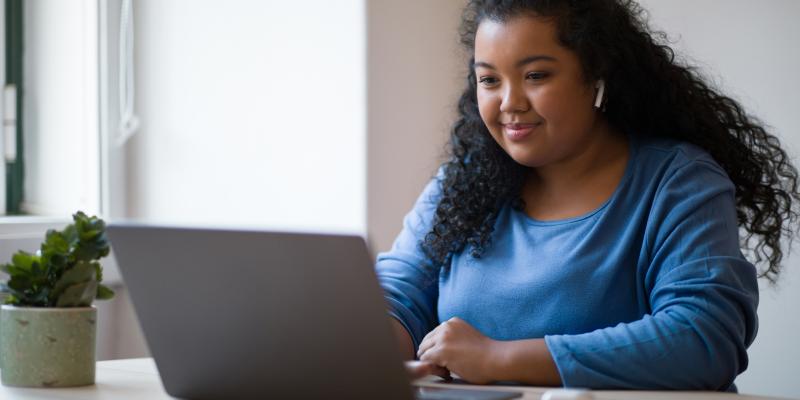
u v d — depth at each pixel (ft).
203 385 3.65
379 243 8.42
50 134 8.25
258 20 8.49
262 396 3.51
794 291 7.53
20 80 8.09
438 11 8.93
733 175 5.24
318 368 3.32
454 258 5.26
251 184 8.50
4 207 7.98
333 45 8.35
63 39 8.27
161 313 3.60
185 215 8.55
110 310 7.75
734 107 5.45
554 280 4.75
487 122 4.96
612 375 4.04
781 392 7.66
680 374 4.06
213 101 8.54
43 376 3.97
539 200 5.18
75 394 3.85
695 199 4.54
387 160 8.47
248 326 3.40
